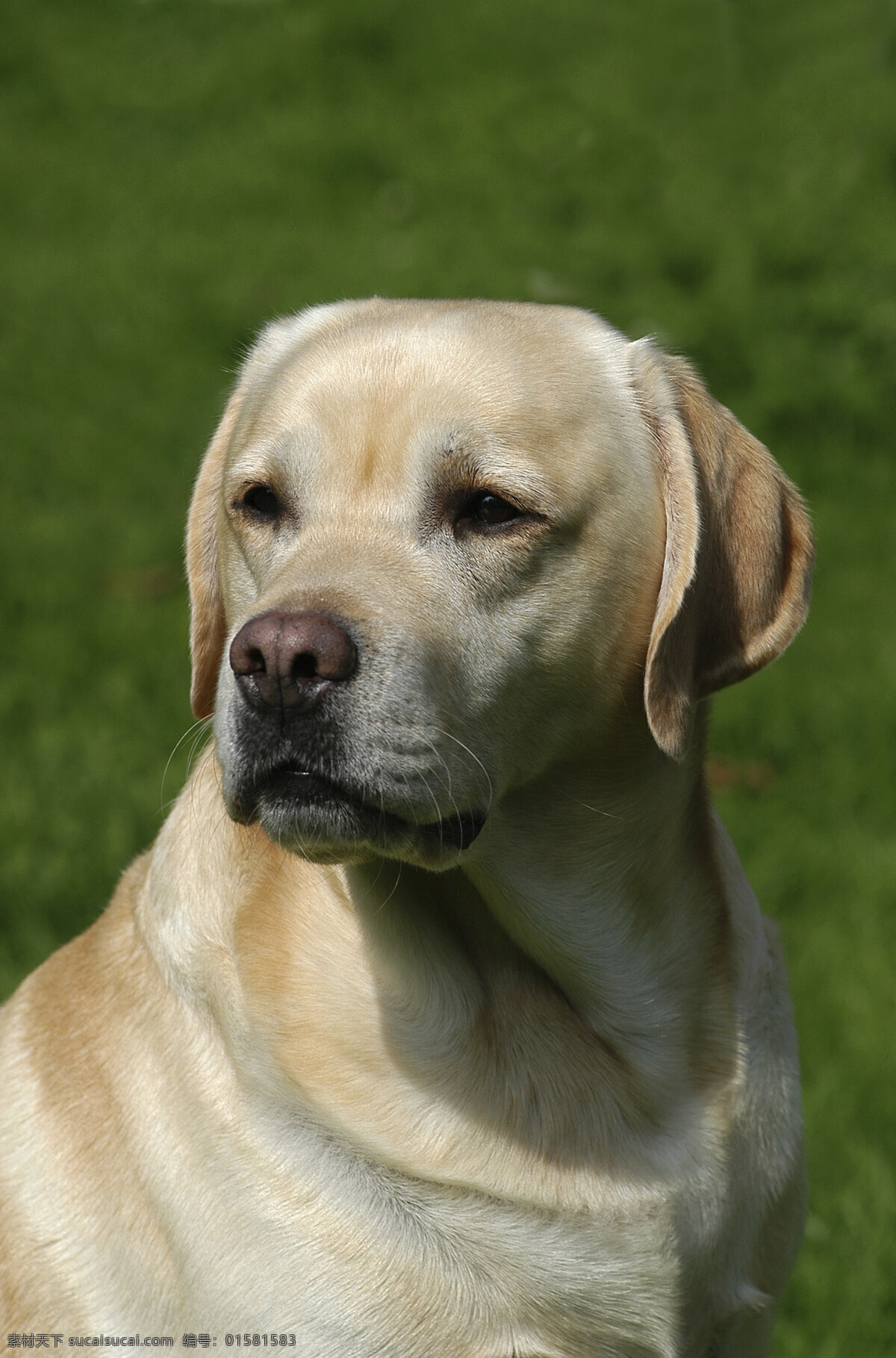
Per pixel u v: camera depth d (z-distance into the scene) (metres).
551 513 4.76
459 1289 4.70
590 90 23.56
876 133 20.39
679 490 5.03
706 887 5.34
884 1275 6.76
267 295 19.08
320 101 24.42
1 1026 5.60
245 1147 4.74
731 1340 5.18
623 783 5.09
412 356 4.86
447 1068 4.86
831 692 11.93
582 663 4.93
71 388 17.44
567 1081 4.91
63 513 15.13
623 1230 4.79
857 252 17.84
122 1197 4.92
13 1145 5.18
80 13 27.27
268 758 4.38
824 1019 8.41
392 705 4.35
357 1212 4.67
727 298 17.23
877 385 16.17
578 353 5.11
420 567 4.68
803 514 5.38
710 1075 5.10
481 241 19.84
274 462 4.93
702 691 5.14
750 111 21.98
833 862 9.88
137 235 21.09
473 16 26.08
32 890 9.01
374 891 4.89
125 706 11.59
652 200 20.38
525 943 5.03
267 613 4.33
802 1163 5.38
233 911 5.00
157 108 24.75
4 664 12.27
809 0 24.59
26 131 24.11
